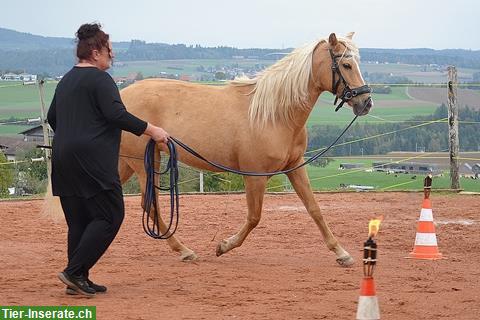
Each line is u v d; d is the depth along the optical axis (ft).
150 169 31.27
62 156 25.64
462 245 37.55
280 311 23.95
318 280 29.09
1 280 28.55
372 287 16.53
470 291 27.32
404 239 39.29
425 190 34.99
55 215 32.32
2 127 99.96
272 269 31.50
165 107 33.78
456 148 58.08
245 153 32.71
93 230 25.71
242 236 33.78
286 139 32.65
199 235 40.57
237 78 33.83
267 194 57.06
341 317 23.27
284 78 32.40
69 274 25.70
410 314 23.93
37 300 25.27
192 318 23.00
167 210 48.52
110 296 26.03
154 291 26.89
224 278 29.35
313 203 33.42
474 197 54.29
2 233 40.19
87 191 25.72
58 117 26.05
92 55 26.43
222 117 33.09
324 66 32.53
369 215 46.80
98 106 25.82
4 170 70.03
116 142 26.30
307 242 38.47
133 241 38.37
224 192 58.54
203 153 33.14
